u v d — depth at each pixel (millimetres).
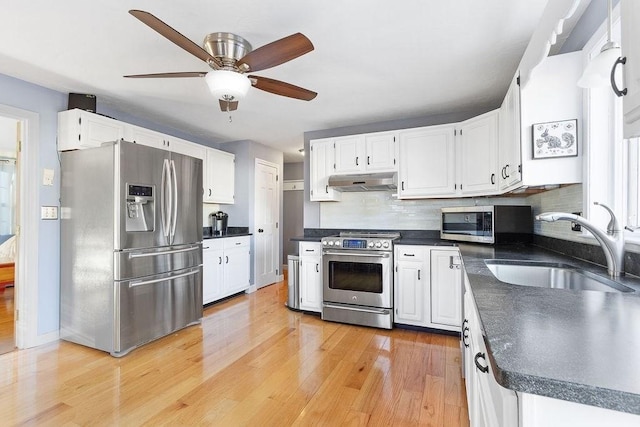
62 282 2727
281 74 2492
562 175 1742
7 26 1847
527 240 2789
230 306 3814
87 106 2836
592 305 894
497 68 2396
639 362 543
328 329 3051
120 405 1823
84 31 1902
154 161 2725
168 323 2818
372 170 3510
